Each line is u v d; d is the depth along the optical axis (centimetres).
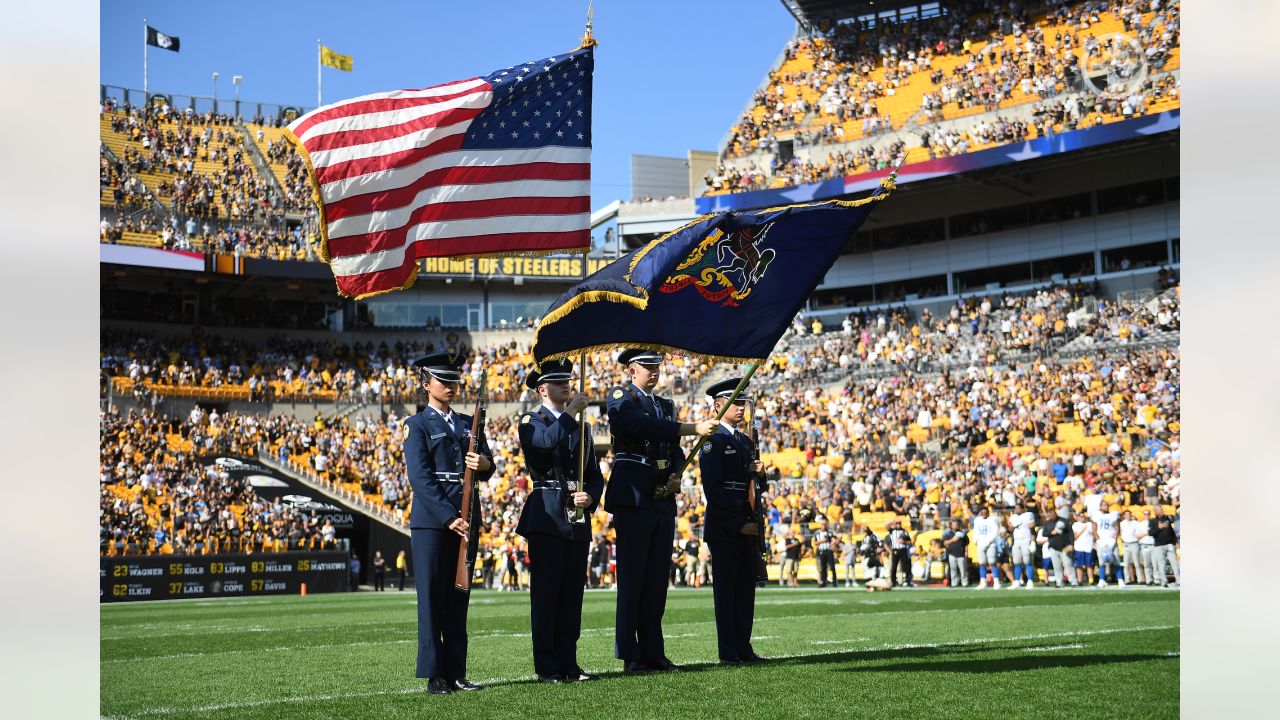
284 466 4197
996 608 1593
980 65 4538
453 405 4753
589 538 809
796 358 4297
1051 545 2433
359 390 4744
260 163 5209
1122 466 2839
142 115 5103
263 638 1334
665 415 852
